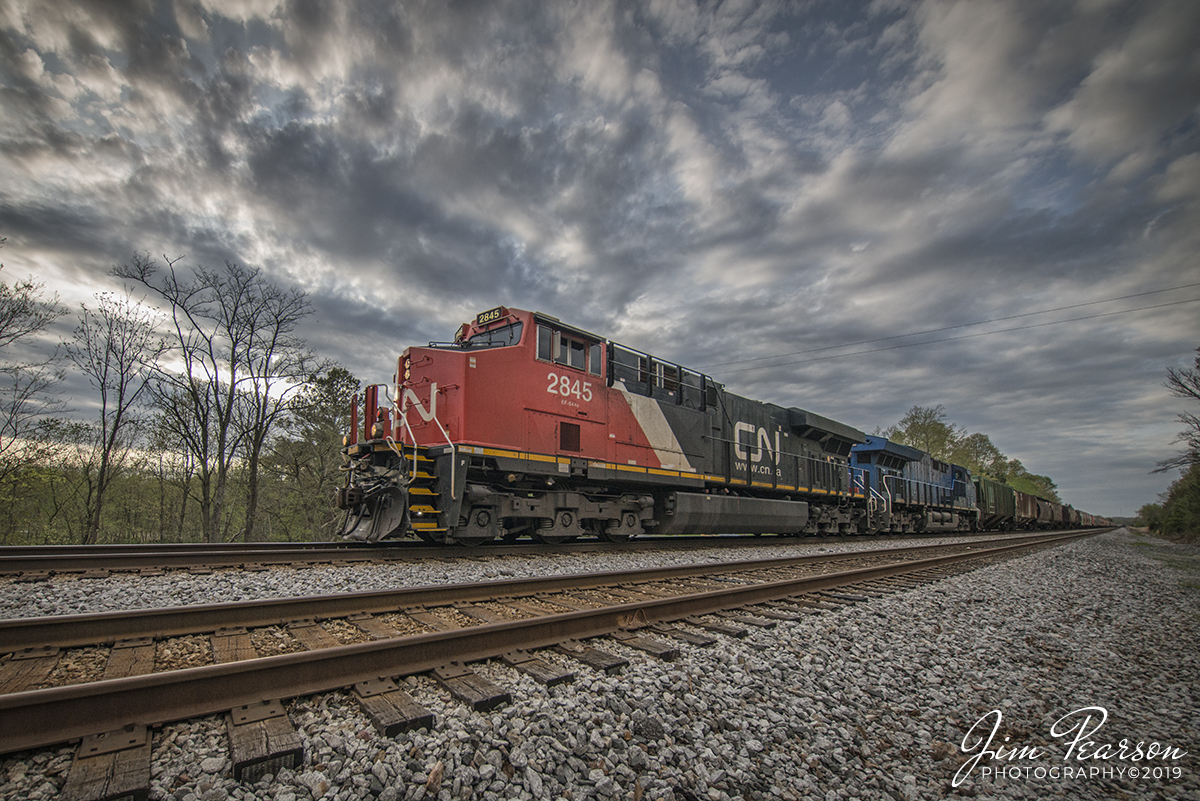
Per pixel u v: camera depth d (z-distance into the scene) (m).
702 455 13.55
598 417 10.92
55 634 3.96
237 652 3.98
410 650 3.58
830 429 19.47
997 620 6.86
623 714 3.28
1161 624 7.45
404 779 2.49
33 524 19.52
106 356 18.42
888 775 3.15
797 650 4.86
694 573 8.13
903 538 21.84
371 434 9.49
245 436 20.72
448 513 8.59
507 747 2.83
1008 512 37.25
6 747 2.37
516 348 9.69
